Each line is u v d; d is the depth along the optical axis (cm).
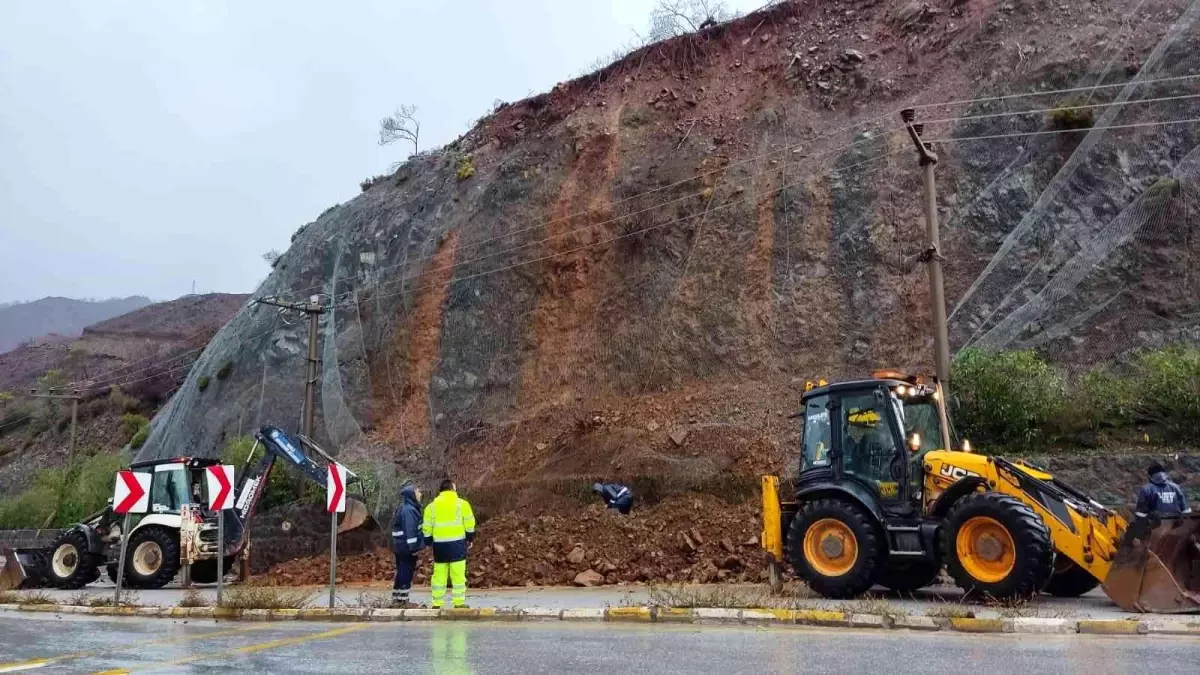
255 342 3052
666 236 2325
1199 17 1958
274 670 718
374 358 2669
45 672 743
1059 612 916
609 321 2292
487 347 2458
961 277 1914
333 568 1195
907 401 1195
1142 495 1053
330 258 3109
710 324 2123
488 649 805
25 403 5397
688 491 1747
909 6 2459
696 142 2477
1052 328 1692
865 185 2141
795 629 898
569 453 2014
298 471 2205
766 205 2236
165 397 4578
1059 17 2191
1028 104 2064
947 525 1024
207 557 1777
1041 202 1894
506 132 2975
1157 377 1469
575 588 1466
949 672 639
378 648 830
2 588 1812
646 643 818
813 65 2473
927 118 2177
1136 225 1747
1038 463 1421
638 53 2819
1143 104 1911
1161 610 899
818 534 1142
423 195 3005
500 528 1825
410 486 1249
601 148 2620
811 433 1227
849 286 2025
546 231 2545
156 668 746
